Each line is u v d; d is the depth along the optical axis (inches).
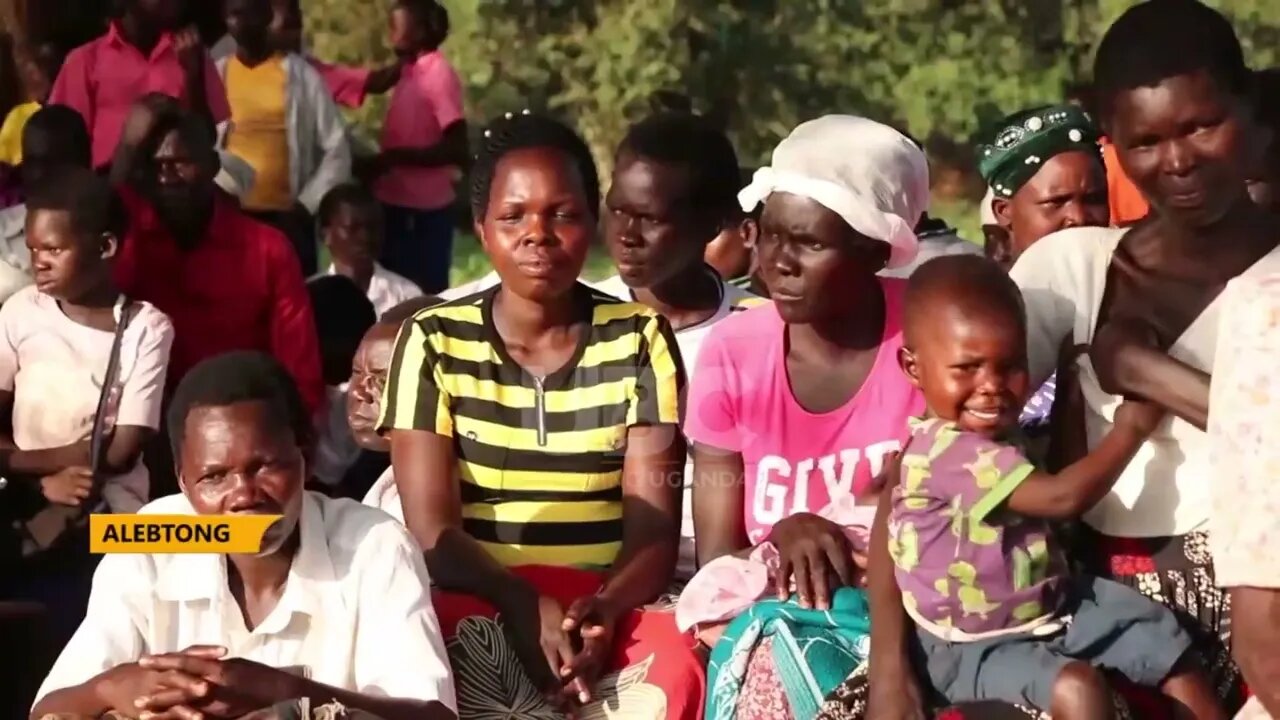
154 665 118.3
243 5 290.0
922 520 121.8
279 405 124.6
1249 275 110.8
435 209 318.0
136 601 126.6
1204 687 120.0
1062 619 121.5
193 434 123.3
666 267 161.6
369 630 126.7
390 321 172.6
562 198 139.7
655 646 135.0
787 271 135.5
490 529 143.6
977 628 121.2
